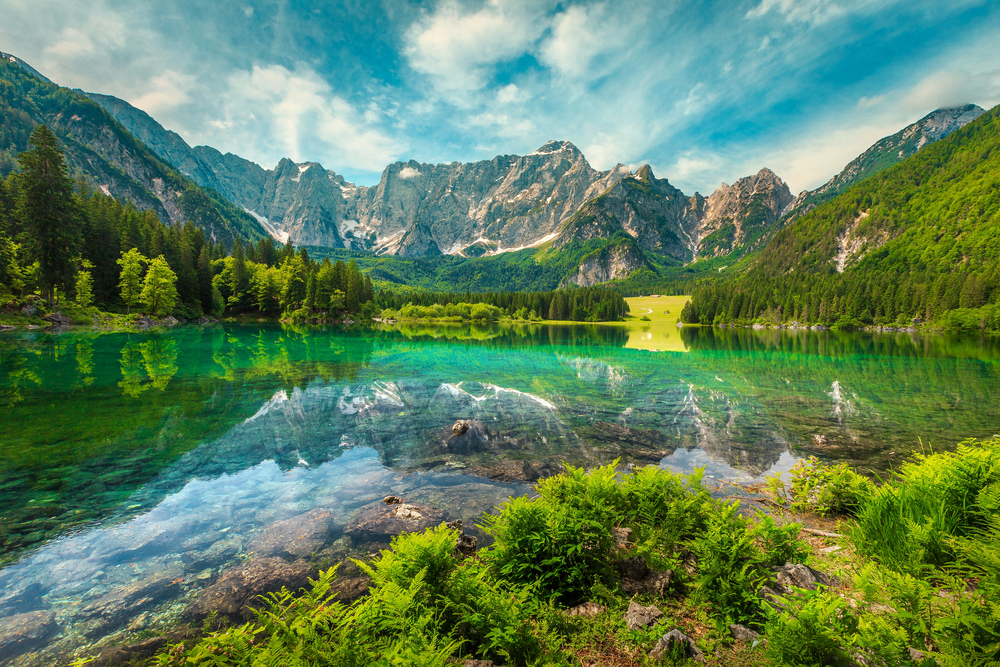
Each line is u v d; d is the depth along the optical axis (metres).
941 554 5.75
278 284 108.06
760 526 6.34
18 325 54.44
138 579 6.49
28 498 9.39
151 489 10.07
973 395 22.81
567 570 5.57
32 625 5.45
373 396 20.89
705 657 4.32
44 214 62.31
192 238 106.12
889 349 54.12
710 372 31.17
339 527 8.28
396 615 4.26
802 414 18.25
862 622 4.25
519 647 4.32
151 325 72.44
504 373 29.50
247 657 3.78
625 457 12.98
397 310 161.38
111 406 17.41
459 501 9.71
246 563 6.97
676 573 5.80
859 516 6.97
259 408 17.98
